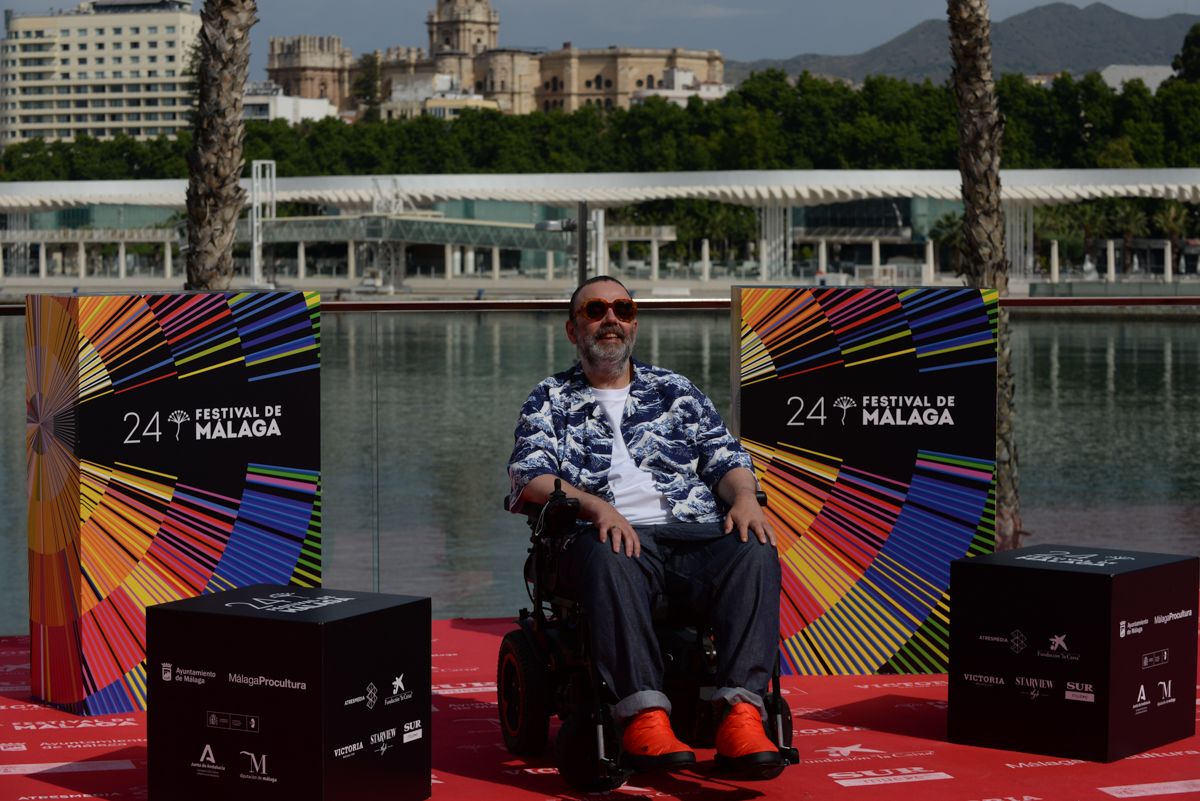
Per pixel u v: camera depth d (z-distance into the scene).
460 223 71.56
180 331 4.69
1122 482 8.83
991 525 5.03
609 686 3.59
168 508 4.70
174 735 3.56
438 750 4.16
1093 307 6.67
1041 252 98.75
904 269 79.56
